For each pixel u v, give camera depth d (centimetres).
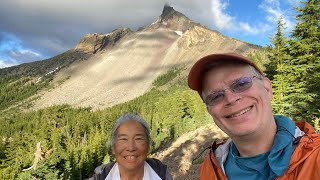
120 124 78
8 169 774
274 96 441
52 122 1545
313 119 417
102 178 78
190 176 415
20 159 923
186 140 749
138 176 79
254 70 47
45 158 711
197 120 1105
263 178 44
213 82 47
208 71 48
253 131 44
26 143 1263
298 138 42
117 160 78
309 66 441
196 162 462
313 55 461
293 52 477
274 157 42
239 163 47
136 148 76
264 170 44
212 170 51
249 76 45
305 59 459
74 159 760
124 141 76
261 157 44
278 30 492
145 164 82
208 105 49
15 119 3055
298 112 441
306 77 443
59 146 752
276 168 41
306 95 418
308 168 39
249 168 45
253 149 46
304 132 45
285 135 42
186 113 1477
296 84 445
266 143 45
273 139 45
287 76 454
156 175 81
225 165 50
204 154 462
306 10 475
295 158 40
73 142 1246
